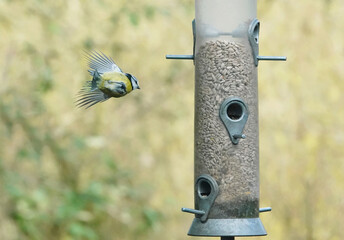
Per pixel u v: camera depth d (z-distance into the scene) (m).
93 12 14.41
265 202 15.03
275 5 16.05
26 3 13.73
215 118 8.43
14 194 12.08
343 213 14.78
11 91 13.21
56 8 14.12
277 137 15.26
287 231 14.88
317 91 15.52
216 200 8.28
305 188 14.98
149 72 15.25
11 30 13.70
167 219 14.57
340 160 15.12
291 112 15.41
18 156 12.73
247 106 8.45
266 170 15.14
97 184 12.75
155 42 15.24
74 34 14.16
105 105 14.76
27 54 13.58
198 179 8.45
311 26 15.82
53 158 13.73
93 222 13.66
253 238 14.96
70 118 14.04
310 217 14.86
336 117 15.38
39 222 12.45
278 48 15.83
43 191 12.41
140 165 14.96
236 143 8.35
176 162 15.40
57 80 13.97
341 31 15.83
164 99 15.25
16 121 13.06
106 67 7.91
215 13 8.52
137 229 13.93
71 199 12.34
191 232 8.29
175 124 15.51
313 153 15.14
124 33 14.80
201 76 8.55
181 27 15.33
